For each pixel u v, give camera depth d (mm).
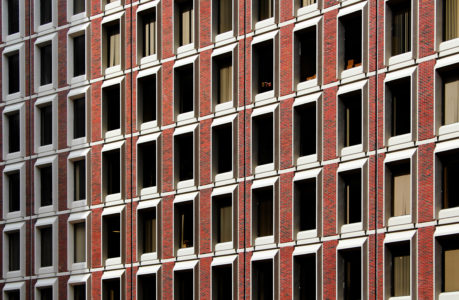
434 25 83500
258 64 94938
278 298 90438
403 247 84000
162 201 99312
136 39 102938
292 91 91625
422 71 83938
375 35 87062
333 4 89875
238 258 93500
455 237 81000
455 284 80812
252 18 95000
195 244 96375
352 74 87938
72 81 107250
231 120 95000
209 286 95000
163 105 100312
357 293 86438
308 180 89812
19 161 110250
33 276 107625
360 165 86188
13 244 110438
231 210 95312
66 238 105750
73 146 106312
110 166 104375
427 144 82938
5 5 113812
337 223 87312
